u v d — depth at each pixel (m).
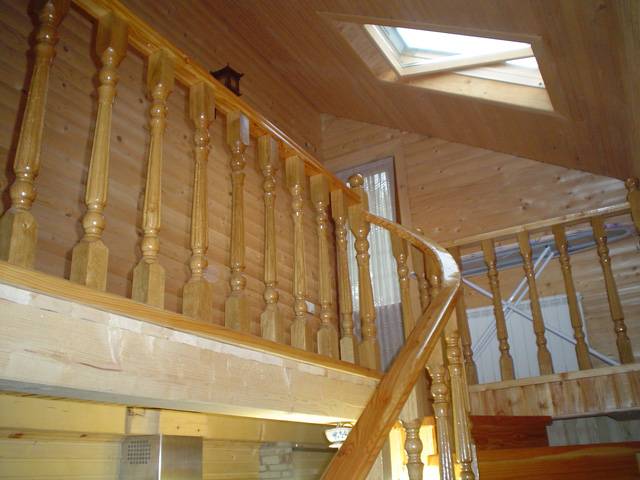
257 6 4.34
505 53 3.63
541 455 2.15
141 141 3.45
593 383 2.99
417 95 4.31
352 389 2.31
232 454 3.10
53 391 1.29
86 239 1.44
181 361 1.52
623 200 4.07
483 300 4.36
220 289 3.79
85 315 1.30
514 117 3.87
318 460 3.78
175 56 1.87
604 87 2.79
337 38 4.15
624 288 3.93
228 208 4.06
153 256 1.61
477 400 3.25
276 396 1.85
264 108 4.96
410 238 2.71
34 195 1.33
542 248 4.20
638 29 2.04
